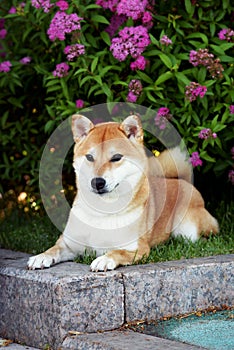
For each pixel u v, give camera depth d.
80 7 5.48
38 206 6.43
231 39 5.42
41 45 6.30
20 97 6.46
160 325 3.87
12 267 4.08
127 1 5.25
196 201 5.16
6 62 6.05
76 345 3.56
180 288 4.07
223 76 5.38
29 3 5.79
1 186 6.76
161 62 5.50
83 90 5.83
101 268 3.87
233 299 4.29
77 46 5.40
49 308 3.70
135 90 5.30
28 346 3.87
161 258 4.38
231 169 6.04
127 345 3.41
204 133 5.28
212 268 4.20
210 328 3.78
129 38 5.22
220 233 5.32
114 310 3.81
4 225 5.98
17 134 6.61
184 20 5.64
